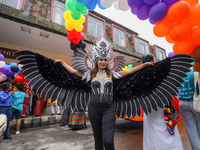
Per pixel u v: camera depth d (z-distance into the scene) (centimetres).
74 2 224
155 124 157
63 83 173
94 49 167
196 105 146
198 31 144
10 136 307
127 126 393
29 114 500
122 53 850
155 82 168
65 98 170
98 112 144
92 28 804
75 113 362
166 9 158
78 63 166
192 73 160
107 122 136
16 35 592
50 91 164
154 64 168
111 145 123
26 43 669
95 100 145
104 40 173
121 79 187
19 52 154
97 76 160
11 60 657
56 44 688
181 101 170
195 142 157
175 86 153
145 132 171
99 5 230
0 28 539
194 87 156
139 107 171
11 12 502
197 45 160
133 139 274
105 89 149
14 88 409
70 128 383
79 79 181
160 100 159
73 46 259
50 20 608
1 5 499
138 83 178
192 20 151
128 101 180
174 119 153
